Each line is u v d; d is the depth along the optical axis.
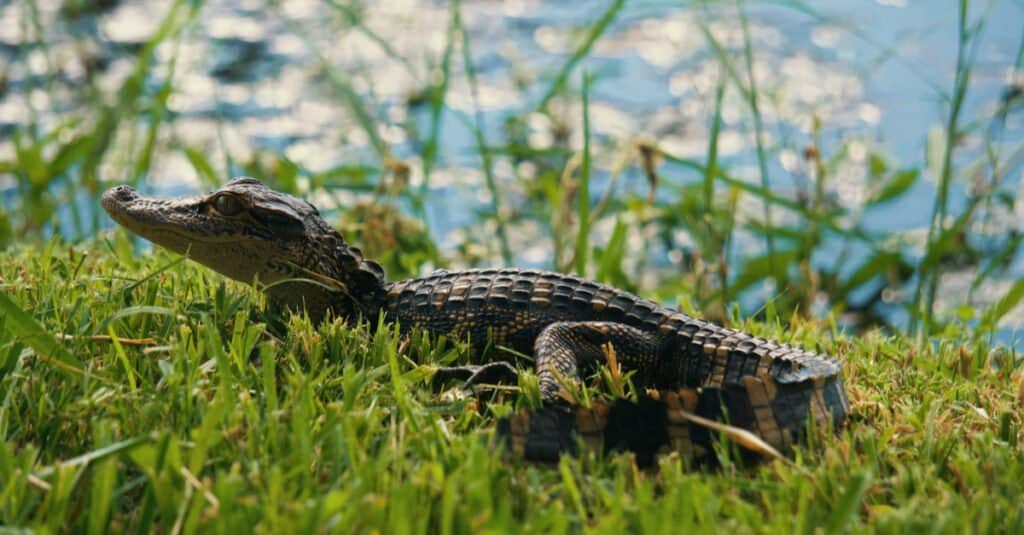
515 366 5.64
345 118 14.25
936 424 4.73
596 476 4.02
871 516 3.95
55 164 10.35
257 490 3.73
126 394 4.38
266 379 4.32
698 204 11.32
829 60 15.56
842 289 10.60
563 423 4.25
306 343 4.99
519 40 16.72
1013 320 9.60
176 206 5.64
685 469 4.28
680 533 3.51
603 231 12.04
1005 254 9.01
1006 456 4.42
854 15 16.78
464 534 3.52
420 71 15.48
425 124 14.03
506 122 13.05
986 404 5.15
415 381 4.92
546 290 5.66
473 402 4.75
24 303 5.33
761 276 10.15
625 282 9.91
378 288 5.93
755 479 4.25
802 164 13.06
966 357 5.73
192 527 3.49
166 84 10.59
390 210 9.20
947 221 11.71
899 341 6.48
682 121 14.10
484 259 10.34
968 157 12.63
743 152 13.42
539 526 3.53
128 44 16.16
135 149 12.57
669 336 5.48
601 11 18.03
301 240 5.69
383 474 3.88
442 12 17.97
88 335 4.78
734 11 17.19
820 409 4.61
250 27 17.05
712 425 4.18
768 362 5.23
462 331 5.65
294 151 13.15
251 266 5.70
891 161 11.91
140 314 5.16
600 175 13.12
